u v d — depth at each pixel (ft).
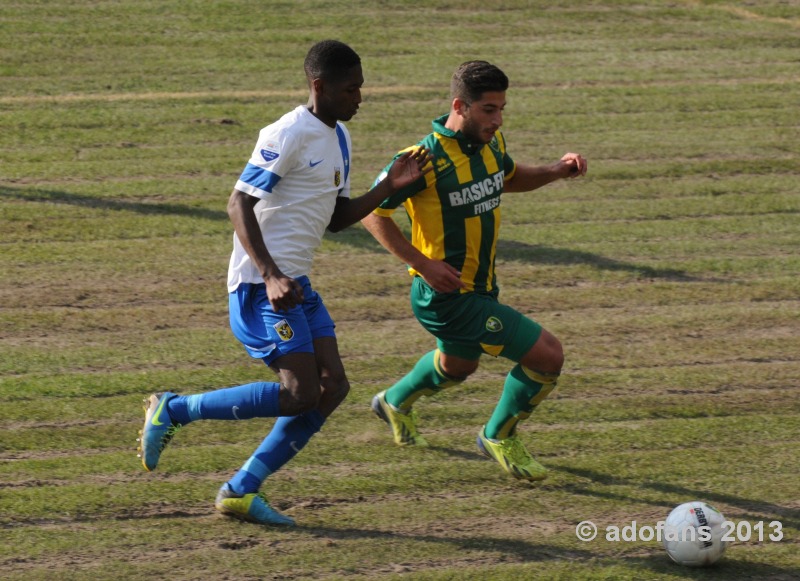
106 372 70.13
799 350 76.33
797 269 91.71
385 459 59.72
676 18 167.53
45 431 61.72
